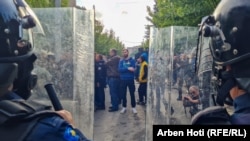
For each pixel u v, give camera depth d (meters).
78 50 4.09
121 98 9.58
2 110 1.14
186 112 4.85
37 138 1.11
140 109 10.21
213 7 6.71
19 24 1.28
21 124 1.13
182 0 7.16
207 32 1.34
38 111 1.17
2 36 1.23
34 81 1.38
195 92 4.75
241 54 1.25
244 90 1.25
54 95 1.46
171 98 4.96
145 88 10.72
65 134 1.14
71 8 4.00
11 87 1.26
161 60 5.29
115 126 8.04
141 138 7.04
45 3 6.72
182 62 4.91
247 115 1.22
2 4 1.26
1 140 1.11
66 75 4.05
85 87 4.26
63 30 4.02
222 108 1.26
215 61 1.34
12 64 1.24
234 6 1.28
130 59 9.59
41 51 3.97
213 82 1.41
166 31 5.16
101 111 9.91
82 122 4.19
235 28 1.26
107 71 9.82
